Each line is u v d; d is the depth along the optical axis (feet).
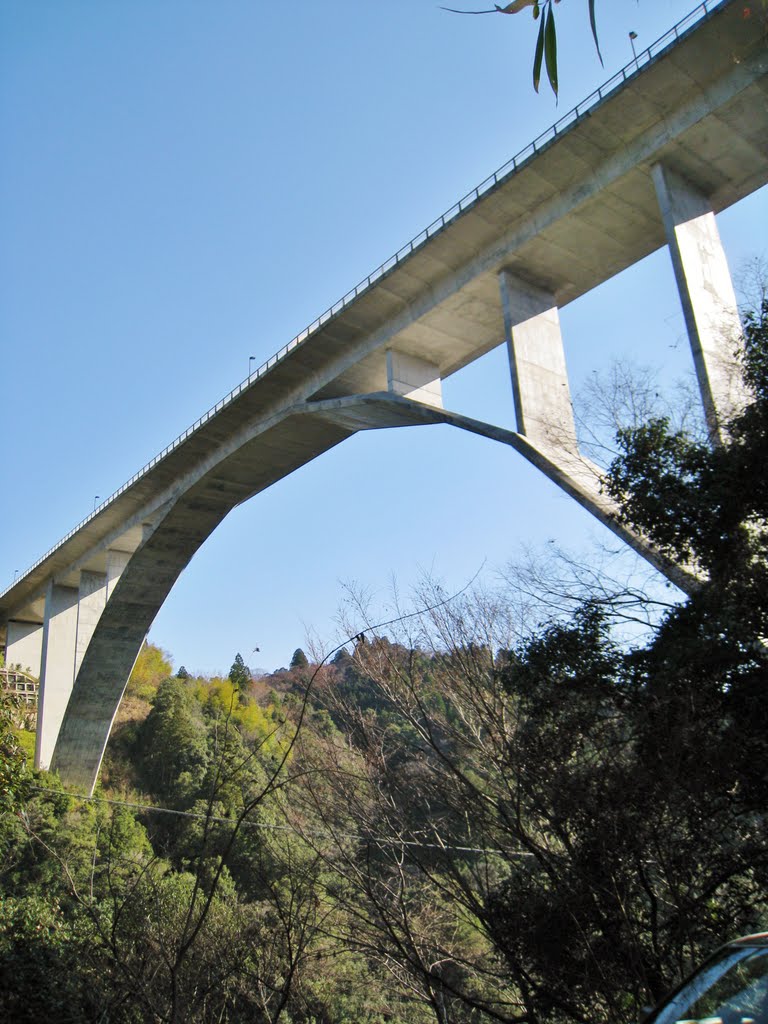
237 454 104.99
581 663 39.11
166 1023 30.14
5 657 179.93
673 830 29.99
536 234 73.20
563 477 63.00
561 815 30.78
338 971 45.52
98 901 46.19
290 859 36.94
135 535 136.56
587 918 29.81
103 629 127.75
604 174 68.54
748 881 33.40
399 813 35.22
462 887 32.19
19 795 49.08
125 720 173.99
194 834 63.46
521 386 73.15
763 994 13.48
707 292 63.41
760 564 37.27
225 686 174.40
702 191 68.64
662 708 32.76
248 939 35.68
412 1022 49.11
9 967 41.93
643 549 45.52
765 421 38.81
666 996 15.92
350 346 92.27
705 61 60.18
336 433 100.53
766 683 33.81
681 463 42.27
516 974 29.25
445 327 85.92
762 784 32.22
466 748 41.24
